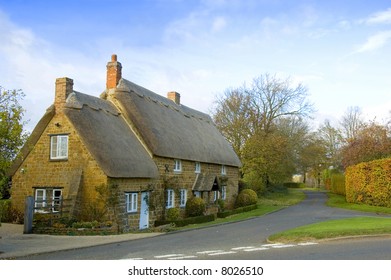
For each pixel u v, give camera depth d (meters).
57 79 23.09
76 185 20.95
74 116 22.17
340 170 67.69
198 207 27.97
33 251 14.23
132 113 26.20
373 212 28.97
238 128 49.69
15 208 23.25
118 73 27.86
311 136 60.06
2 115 13.61
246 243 15.44
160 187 25.73
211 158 32.91
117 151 22.42
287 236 15.49
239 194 38.31
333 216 26.25
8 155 14.08
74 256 13.21
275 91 52.12
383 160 30.84
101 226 19.81
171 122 30.36
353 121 69.38
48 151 22.72
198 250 13.93
